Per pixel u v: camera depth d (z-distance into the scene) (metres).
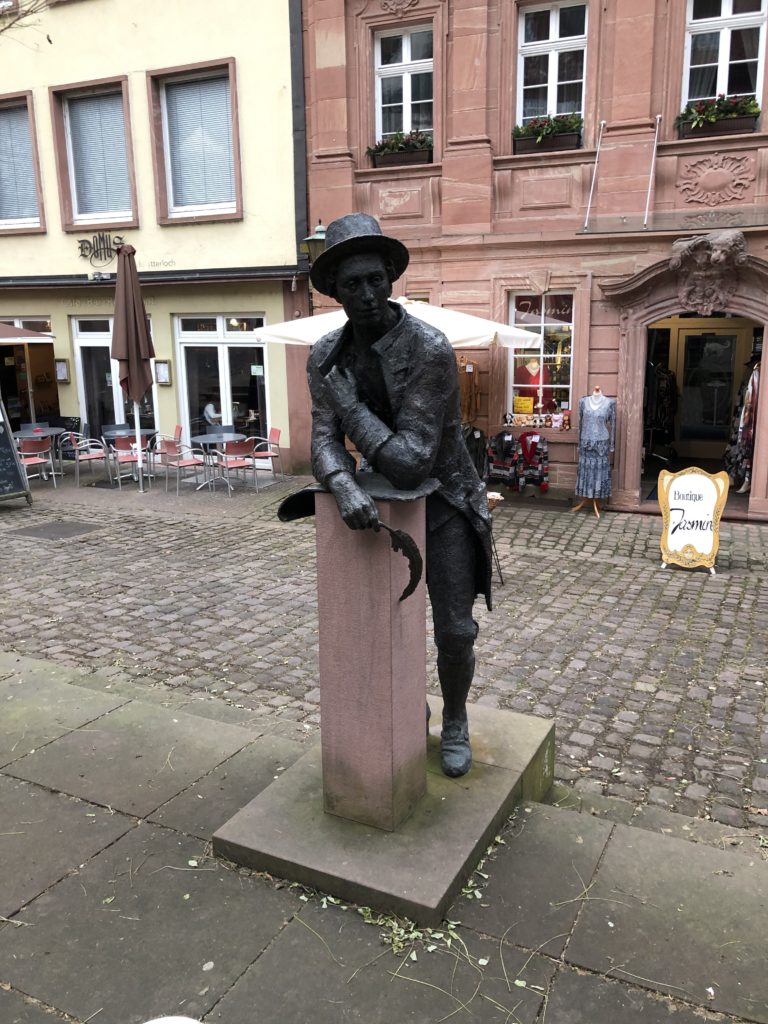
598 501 10.83
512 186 11.09
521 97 11.12
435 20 11.16
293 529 9.79
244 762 3.65
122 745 3.83
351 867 2.69
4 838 3.06
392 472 2.60
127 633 6.11
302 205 12.62
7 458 11.19
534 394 11.61
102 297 14.60
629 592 7.23
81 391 15.35
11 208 15.32
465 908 2.64
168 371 14.22
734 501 10.94
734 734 4.53
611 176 10.51
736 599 7.04
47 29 13.90
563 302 11.22
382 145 11.77
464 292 11.47
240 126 12.86
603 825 3.12
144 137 13.66
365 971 2.38
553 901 2.68
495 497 7.53
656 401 14.53
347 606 2.75
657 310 10.34
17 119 14.84
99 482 13.34
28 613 6.59
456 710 3.28
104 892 2.74
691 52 10.27
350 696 2.83
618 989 2.32
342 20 11.67
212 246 13.53
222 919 2.60
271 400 13.66
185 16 12.91
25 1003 2.29
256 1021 2.21
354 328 2.69
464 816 2.97
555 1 10.70
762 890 2.74
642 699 4.98
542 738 3.59
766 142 9.89
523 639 6.00
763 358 9.98
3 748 3.79
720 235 9.68
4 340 12.45
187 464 12.19
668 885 2.77
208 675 5.30
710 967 2.40
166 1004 2.27
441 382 2.58
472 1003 2.27
